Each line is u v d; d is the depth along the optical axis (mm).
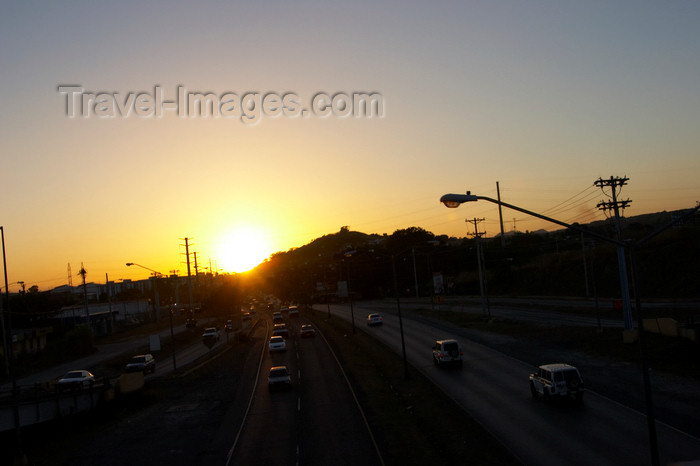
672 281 66312
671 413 24281
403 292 136250
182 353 66750
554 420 24406
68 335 70938
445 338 57375
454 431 24031
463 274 125812
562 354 40938
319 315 107562
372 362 46781
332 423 27766
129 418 33812
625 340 39781
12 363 29797
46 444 29719
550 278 93750
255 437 26547
